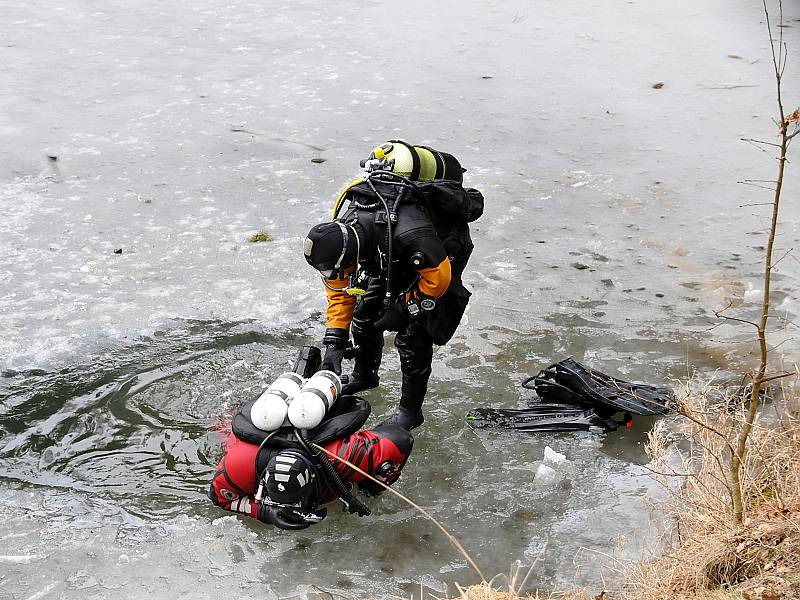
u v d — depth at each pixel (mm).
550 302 8672
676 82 14562
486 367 7684
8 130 12797
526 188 11094
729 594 4652
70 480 6426
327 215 10539
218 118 13312
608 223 10227
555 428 6879
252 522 5973
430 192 5895
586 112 13477
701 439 5746
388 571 5566
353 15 18312
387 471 5750
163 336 8180
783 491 5184
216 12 18547
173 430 6949
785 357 7527
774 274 8977
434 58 15812
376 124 13078
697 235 9867
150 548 5758
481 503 6152
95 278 9156
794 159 11656
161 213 10570
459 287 6340
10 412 7148
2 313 8492
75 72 15125
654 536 5727
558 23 17766
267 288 9000
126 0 19438
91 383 7504
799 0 18859
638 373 7520
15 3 19016
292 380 5922
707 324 8211
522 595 5348
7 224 10211
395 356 7867
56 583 5469
